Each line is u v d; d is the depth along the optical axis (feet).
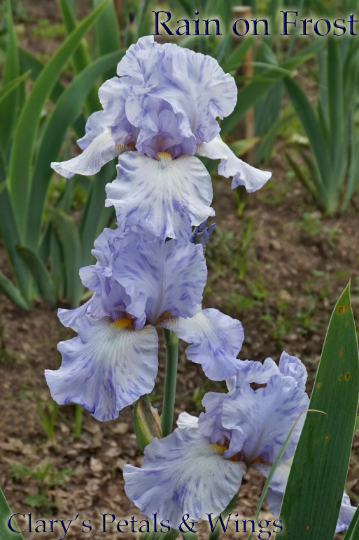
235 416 3.72
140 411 3.90
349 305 3.70
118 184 3.73
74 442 5.50
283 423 3.73
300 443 3.70
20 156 6.08
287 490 3.72
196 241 3.85
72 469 5.25
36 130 6.04
